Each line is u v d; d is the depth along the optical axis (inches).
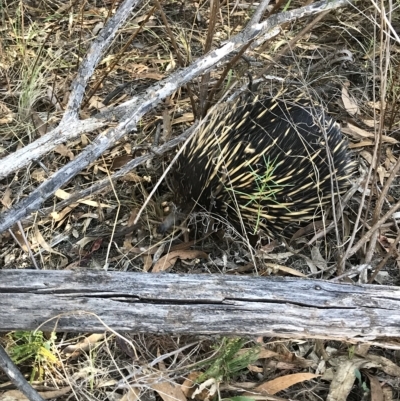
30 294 27.4
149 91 31.6
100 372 33.9
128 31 63.3
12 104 55.4
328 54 62.6
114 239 44.7
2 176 28.4
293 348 37.6
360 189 48.9
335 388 35.1
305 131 42.2
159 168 48.5
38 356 33.8
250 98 44.8
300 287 29.1
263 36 40.8
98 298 27.8
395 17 62.9
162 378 31.8
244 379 35.7
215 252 44.6
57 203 45.9
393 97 51.8
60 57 59.4
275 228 45.3
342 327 28.9
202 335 31.9
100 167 49.5
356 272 35.7
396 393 35.3
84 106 50.1
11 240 43.6
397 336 29.5
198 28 64.0
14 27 60.8
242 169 41.3
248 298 28.6
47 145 30.1
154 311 28.1
